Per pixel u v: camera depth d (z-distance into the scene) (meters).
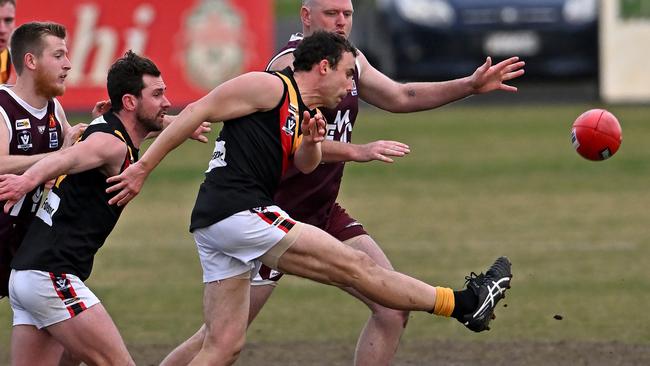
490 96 81.12
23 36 22.78
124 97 21.94
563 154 60.44
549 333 30.50
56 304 21.45
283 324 31.98
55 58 22.89
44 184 23.39
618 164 57.88
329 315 33.06
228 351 21.67
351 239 24.98
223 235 21.30
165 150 21.33
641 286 35.28
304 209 24.72
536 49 73.06
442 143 64.19
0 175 21.30
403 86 25.50
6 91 22.86
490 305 22.23
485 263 37.97
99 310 21.72
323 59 21.47
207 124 23.89
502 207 48.19
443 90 25.16
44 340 22.34
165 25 69.81
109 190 21.34
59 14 68.94
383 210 47.81
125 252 41.19
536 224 44.53
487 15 72.56
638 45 73.31
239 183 21.36
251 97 21.20
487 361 27.97
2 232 23.00
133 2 69.56
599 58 74.00
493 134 66.88
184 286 36.22
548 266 37.94
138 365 27.66
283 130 21.44
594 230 43.41
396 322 23.81
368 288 21.53
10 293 21.97
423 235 42.69
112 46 69.56
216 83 70.25
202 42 70.00
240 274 21.62
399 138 65.56
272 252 21.25
